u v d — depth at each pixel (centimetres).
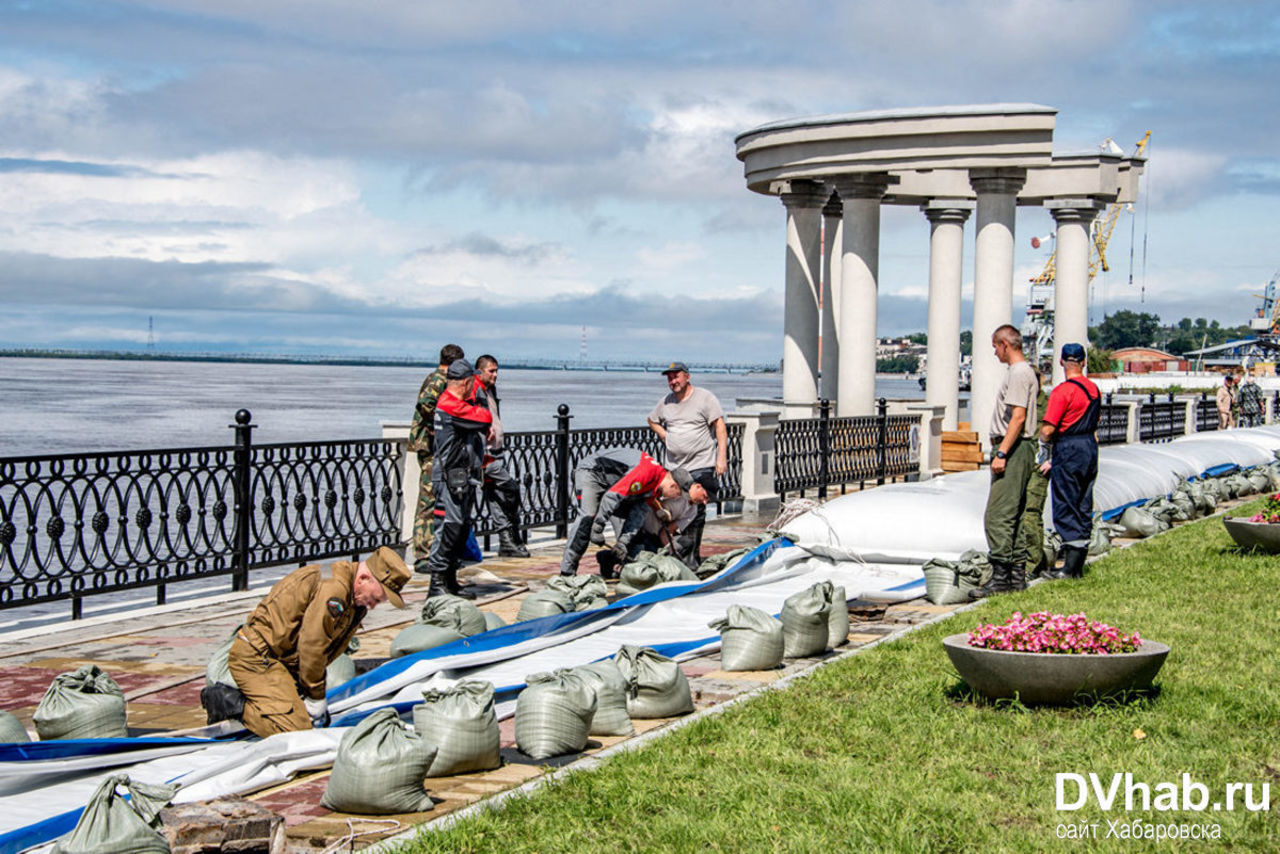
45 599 906
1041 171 2512
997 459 1032
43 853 446
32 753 531
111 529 1998
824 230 2505
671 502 1114
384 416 6856
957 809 502
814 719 634
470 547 1079
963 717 636
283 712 593
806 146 2125
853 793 515
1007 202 2194
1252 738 598
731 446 1667
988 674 652
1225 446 2070
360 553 1190
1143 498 1535
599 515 1098
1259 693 673
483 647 776
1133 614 905
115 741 554
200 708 685
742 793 517
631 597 924
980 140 1998
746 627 766
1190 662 753
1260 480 1942
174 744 574
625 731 623
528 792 517
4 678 755
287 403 9212
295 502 1114
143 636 881
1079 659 636
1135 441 3161
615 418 7088
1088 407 1082
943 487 1259
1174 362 14775
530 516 1361
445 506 1012
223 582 1420
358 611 612
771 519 1608
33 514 896
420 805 501
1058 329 2572
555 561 1252
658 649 796
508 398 13488
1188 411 3609
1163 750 576
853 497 1230
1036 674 640
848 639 873
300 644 599
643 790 519
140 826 416
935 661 766
